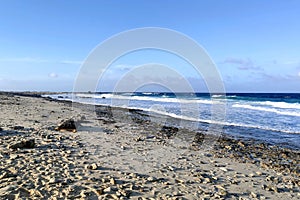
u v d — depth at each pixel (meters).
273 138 14.00
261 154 10.20
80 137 10.23
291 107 33.47
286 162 9.09
